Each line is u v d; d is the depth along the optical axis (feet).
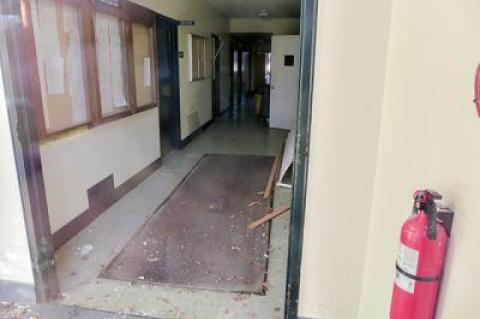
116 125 11.53
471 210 3.16
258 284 7.52
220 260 8.45
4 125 5.93
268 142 21.17
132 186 13.04
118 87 11.41
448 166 3.49
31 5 7.34
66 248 8.83
